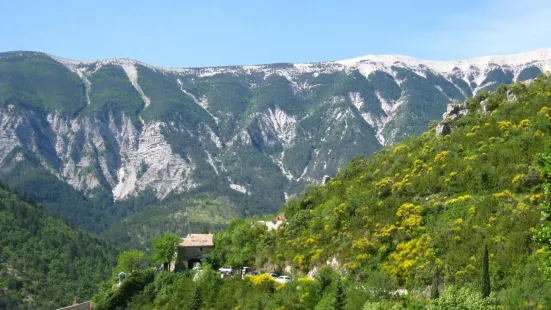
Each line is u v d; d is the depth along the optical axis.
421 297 74.38
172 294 109.69
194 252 122.88
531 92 108.44
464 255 76.69
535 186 84.00
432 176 97.50
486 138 100.06
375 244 88.62
